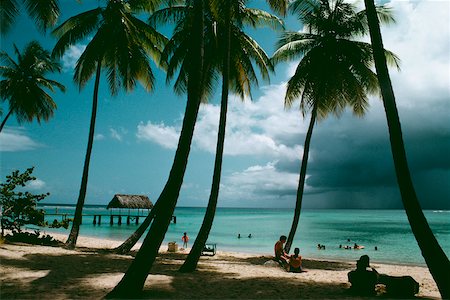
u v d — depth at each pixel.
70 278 8.09
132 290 6.62
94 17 15.97
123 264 10.70
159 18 15.55
